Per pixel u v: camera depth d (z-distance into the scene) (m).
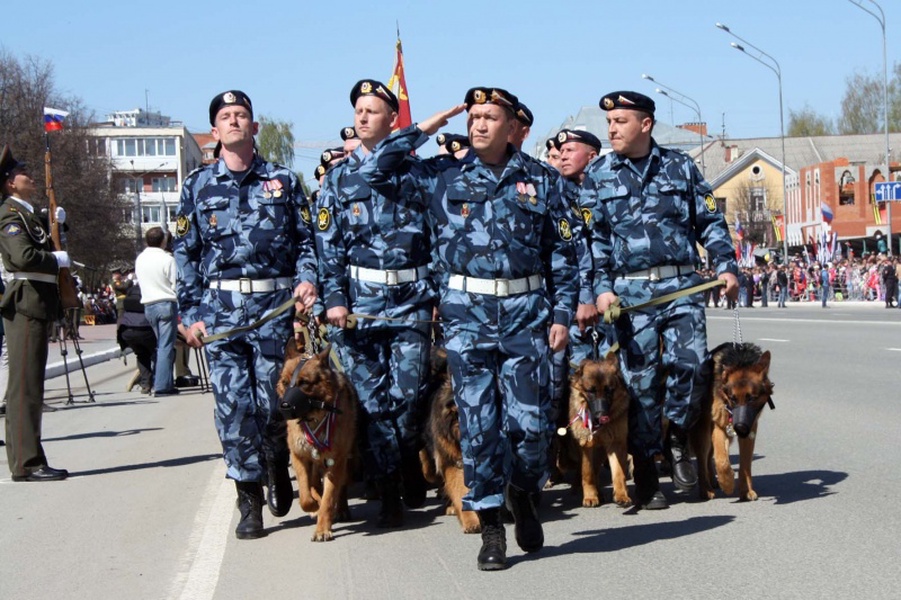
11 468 9.02
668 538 6.38
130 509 7.79
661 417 7.25
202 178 6.96
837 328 25.61
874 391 12.86
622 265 7.28
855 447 9.16
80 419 13.28
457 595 5.37
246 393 6.83
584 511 7.34
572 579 5.57
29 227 9.03
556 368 7.30
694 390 7.15
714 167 96.88
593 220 7.32
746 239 66.38
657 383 7.20
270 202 6.88
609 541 6.38
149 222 115.62
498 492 5.79
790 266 55.31
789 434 10.02
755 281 53.38
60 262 9.45
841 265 52.97
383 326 6.77
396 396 6.83
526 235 5.79
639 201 7.23
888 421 10.47
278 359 6.81
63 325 15.08
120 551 6.58
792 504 7.12
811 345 20.28
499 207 5.77
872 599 5.04
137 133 115.94
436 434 6.60
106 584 5.86
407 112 11.83
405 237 6.77
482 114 5.76
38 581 5.95
